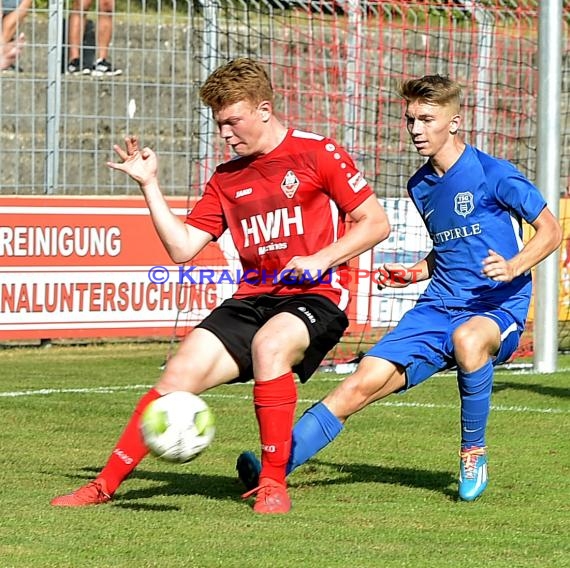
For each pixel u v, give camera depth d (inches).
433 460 946.7
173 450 675.4
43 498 773.9
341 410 771.4
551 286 1523.1
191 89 2097.7
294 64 2121.1
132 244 1689.2
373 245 738.8
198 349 747.4
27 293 1640.0
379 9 1950.1
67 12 1893.5
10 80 1914.4
